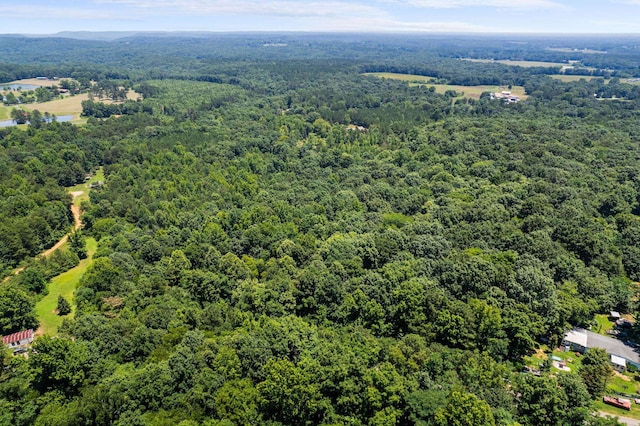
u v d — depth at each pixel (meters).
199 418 71.81
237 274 117.38
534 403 74.12
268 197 176.38
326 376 76.44
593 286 107.94
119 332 94.50
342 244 123.81
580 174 181.75
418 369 80.44
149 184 189.62
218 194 178.12
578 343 96.94
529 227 132.12
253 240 137.00
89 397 72.69
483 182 181.50
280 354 82.94
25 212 157.88
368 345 84.94
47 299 122.50
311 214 155.50
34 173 194.38
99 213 168.00
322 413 74.56
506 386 81.44
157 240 139.00
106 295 112.56
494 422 67.06
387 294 101.81
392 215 149.88
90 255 147.38
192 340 86.25
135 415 71.06
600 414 78.19
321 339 89.69
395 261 115.62
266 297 104.06
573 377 77.69
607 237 127.69
